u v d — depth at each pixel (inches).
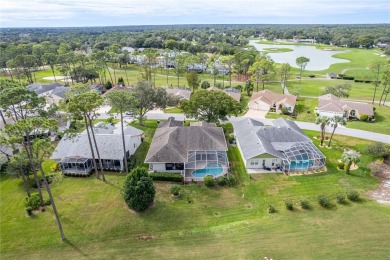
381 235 1282.0
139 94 2564.0
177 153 1907.0
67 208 1521.9
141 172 1505.9
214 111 2370.8
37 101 1824.6
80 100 1622.8
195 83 3983.8
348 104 3070.9
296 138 2169.0
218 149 1989.4
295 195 1643.7
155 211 1494.8
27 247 1258.6
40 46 6259.8
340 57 7623.0
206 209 1520.7
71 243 1278.3
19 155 1491.1
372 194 1644.9
